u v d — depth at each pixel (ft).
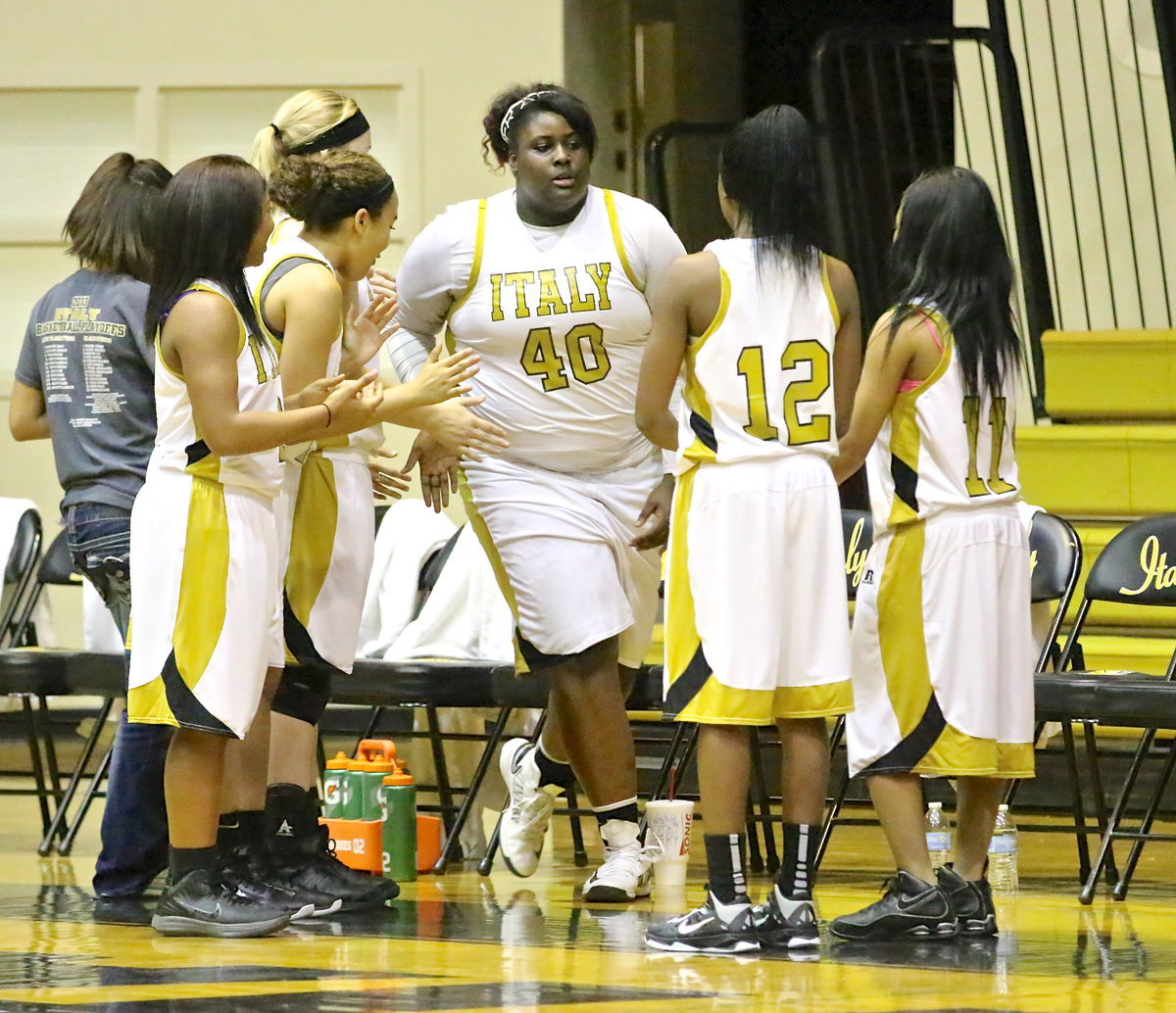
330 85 93.25
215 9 94.02
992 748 42.34
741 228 42.55
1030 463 78.07
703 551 41.68
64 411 51.70
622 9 100.78
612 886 50.65
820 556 41.65
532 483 51.65
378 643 66.74
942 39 88.94
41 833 71.00
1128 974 38.17
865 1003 34.53
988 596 42.55
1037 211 88.28
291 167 48.80
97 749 86.48
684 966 39.34
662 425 43.45
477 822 63.87
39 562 75.36
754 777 68.49
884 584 43.09
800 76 117.80
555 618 50.57
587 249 51.19
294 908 45.78
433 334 54.24
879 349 42.63
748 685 40.91
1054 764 69.46
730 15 115.34
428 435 52.39
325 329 46.24
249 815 46.93
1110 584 58.85
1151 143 92.63
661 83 105.91
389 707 63.72
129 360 51.24
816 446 41.91
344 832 55.42
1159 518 58.65
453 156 92.58
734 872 41.60
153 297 43.60
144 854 50.78
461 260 51.55
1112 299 89.81
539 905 50.19
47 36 95.09
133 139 95.04
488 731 68.13
